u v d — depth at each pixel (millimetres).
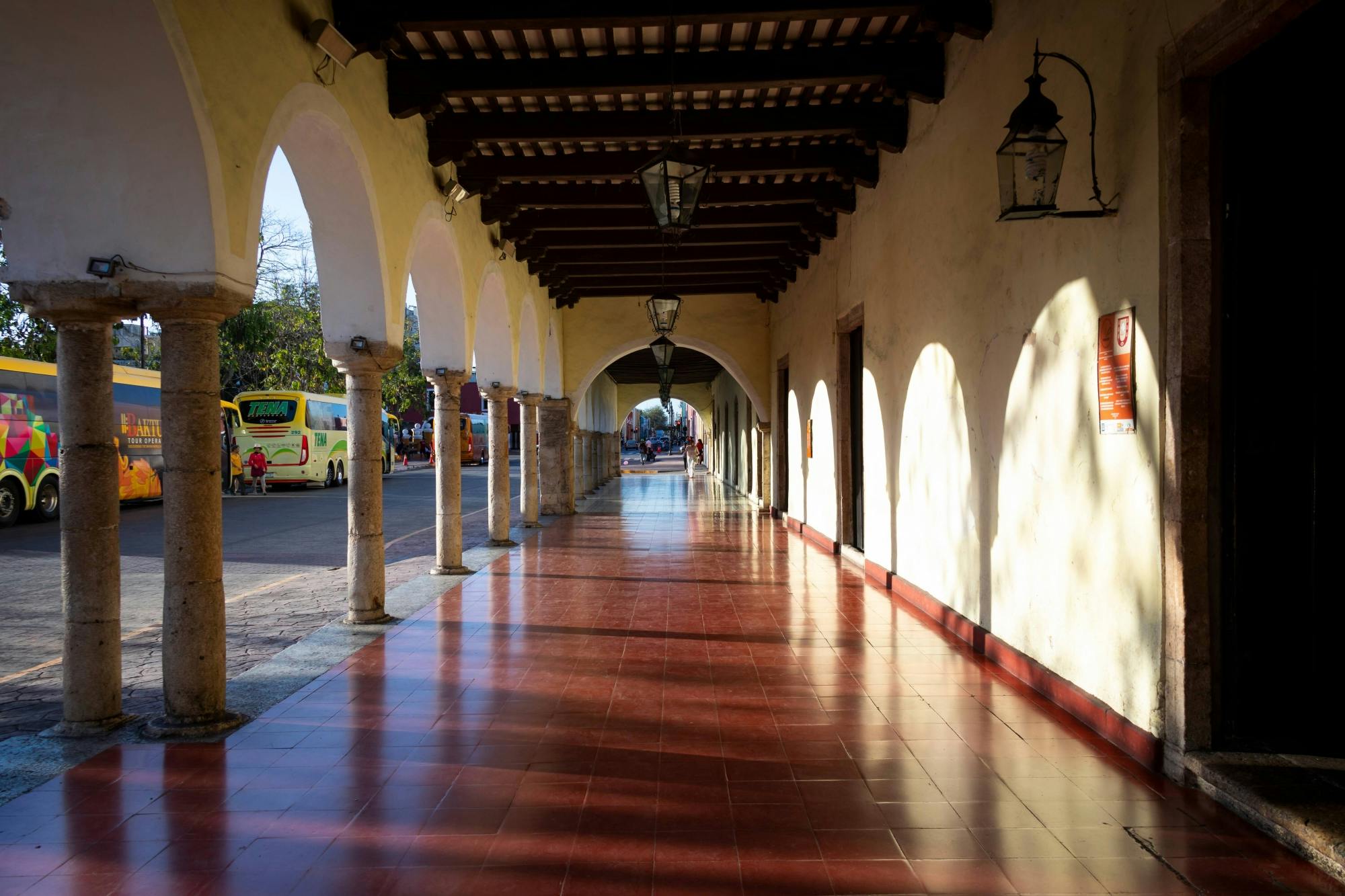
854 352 11031
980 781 3873
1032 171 4246
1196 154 3732
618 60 6840
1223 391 3760
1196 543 3760
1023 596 5508
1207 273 3732
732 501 21281
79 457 4621
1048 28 4996
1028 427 5371
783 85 6898
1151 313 3955
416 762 4152
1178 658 3803
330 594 8984
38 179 4402
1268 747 3785
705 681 5512
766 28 6566
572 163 9016
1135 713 4172
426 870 3119
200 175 4395
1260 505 3785
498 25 5875
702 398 40969
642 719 4770
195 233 4484
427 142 8039
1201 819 3459
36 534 15102
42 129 4293
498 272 11305
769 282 15859
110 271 4453
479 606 8055
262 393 27859
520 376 14945
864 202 9672
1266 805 3295
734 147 8977
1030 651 5426
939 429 7195
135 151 4336
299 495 25984
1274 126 3734
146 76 4148
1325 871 3023
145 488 20188
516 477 33969
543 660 6051
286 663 5980
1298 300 3764
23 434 16719
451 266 9133
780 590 8844
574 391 17656
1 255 19047
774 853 3225
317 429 28906
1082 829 3391
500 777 3961
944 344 6988
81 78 4145
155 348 34031
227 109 4555
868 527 9914
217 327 4789
